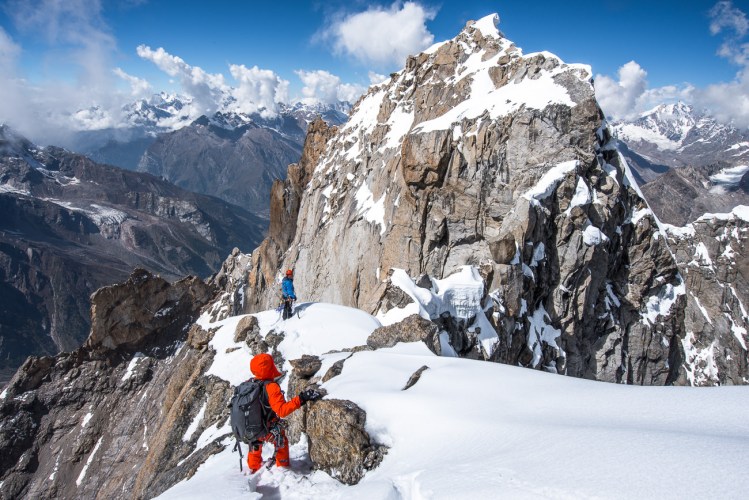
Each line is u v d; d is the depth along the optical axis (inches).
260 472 369.1
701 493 197.0
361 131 2474.2
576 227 1459.2
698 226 2201.0
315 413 410.0
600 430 286.7
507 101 1601.9
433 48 2206.0
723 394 336.5
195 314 2930.6
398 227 1592.0
